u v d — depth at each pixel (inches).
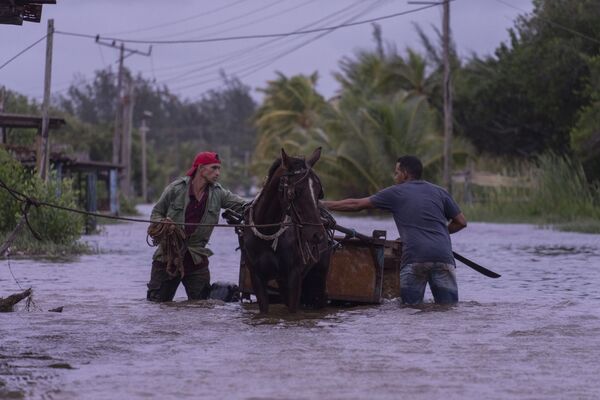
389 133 4559.5
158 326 805.2
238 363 632.4
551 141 4594.0
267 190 882.8
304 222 847.1
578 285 1192.8
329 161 4675.2
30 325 808.3
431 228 956.6
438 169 4537.4
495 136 4879.4
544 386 560.7
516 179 3887.8
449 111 3732.8
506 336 745.0
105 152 7431.1
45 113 2332.7
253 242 891.4
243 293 1003.3
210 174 981.8
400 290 986.1
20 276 1307.8
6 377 588.4
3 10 894.4
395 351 677.9
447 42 3722.9
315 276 938.1
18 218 1891.0
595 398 530.3
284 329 789.2
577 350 681.0
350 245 986.1
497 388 554.9
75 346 701.3
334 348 691.4
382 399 526.0
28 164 2647.6
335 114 4795.8
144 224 3703.3
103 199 4045.3
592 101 3690.9
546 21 4133.9
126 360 645.3
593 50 4052.7
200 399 527.2
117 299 1018.7
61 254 1770.4
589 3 4119.1
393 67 5300.2
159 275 997.8
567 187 3440.0
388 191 968.9
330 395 536.1
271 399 526.6
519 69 4264.3
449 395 536.7
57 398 530.9
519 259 1660.9
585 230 2741.1
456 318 852.6
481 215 3693.4
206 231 996.6
